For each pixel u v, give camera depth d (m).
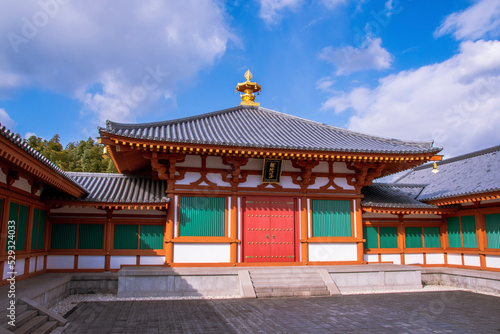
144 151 17.03
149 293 16.12
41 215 17.02
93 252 17.97
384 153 18.08
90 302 15.11
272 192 19.03
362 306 14.21
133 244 18.34
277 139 19.61
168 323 11.60
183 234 17.97
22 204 14.60
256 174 19.08
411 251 21.11
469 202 19.83
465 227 20.31
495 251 18.30
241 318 12.21
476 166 22.73
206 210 18.33
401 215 21.20
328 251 19.34
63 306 14.38
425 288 19.00
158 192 19.00
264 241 18.70
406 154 18.31
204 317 12.37
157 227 18.59
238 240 18.30
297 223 19.23
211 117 22.81
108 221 18.25
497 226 18.41
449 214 21.36
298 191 19.36
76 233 18.12
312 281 17.17
